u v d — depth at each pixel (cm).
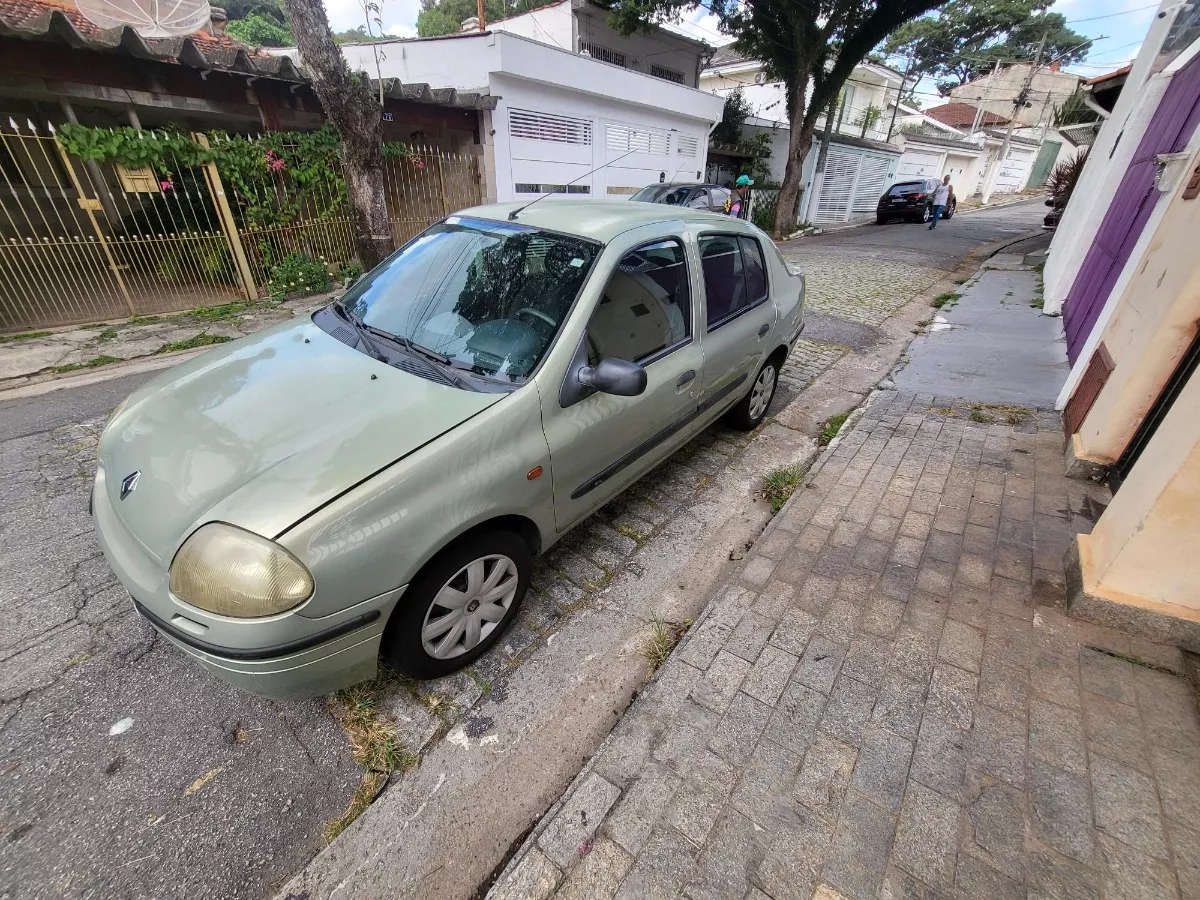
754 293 368
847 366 567
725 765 182
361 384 211
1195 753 184
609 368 213
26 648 220
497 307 239
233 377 223
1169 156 352
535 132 1160
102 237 625
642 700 204
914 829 163
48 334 581
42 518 296
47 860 156
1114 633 227
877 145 2395
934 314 755
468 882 158
